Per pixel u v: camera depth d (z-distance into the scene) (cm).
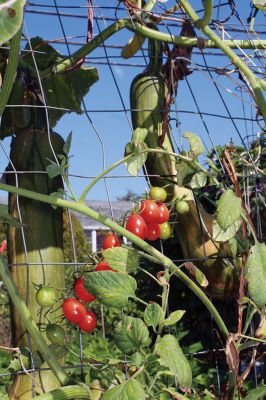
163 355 137
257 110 207
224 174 189
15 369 174
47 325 166
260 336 170
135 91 208
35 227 190
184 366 136
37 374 180
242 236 195
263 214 259
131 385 129
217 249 200
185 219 202
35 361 180
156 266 438
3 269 160
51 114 243
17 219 192
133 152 170
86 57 219
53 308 185
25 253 179
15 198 194
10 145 203
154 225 173
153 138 203
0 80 177
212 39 185
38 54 230
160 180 201
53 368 160
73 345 355
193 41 206
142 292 486
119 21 208
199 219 202
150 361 139
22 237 189
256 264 162
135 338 142
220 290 203
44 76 212
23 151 196
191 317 461
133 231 163
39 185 193
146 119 205
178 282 460
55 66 213
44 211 192
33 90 206
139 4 213
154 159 202
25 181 194
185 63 210
